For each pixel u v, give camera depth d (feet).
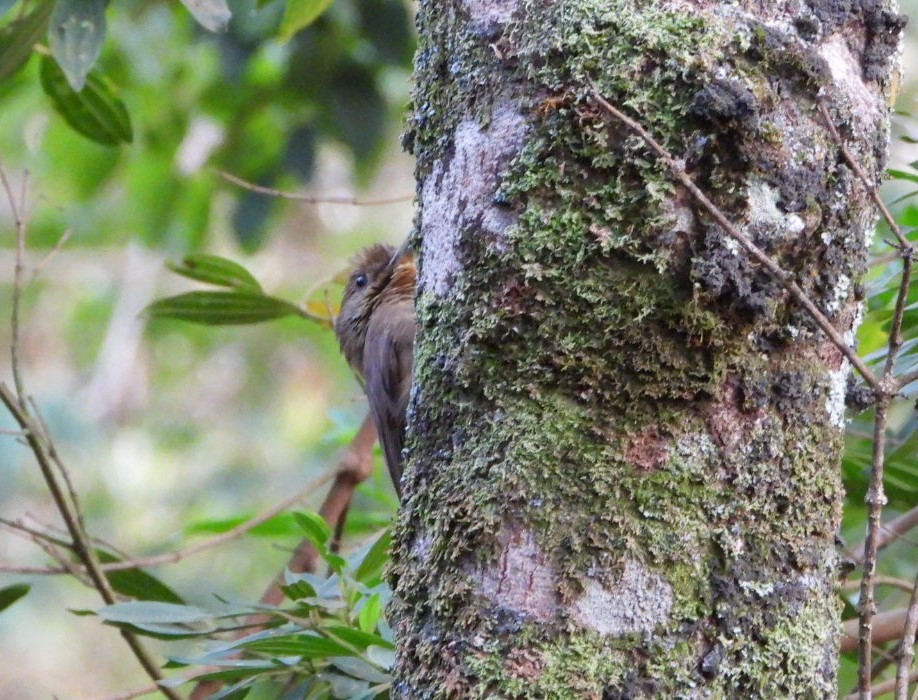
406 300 28.96
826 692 27.86
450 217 27.91
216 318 28.96
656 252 26.99
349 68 29.53
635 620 26.66
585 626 26.68
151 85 29.89
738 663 26.89
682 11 27.40
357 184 29.66
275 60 29.60
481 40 27.91
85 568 28.63
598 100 26.35
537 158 27.86
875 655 28.55
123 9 29.76
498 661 26.76
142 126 29.94
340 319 29.19
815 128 27.58
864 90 27.89
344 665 28.19
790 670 27.27
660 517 26.99
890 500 28.66
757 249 25.49
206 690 28.71
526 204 27.86
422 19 28.02
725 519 27.27
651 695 26.35
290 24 28.78
